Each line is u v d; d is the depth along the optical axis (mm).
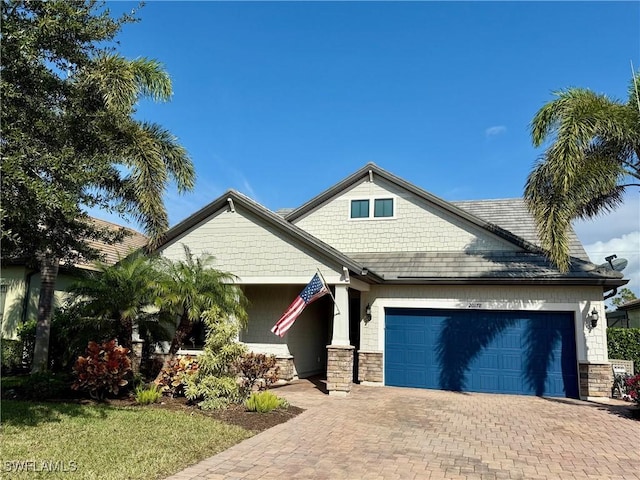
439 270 16906
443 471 7418
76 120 8242
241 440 8914
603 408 13266
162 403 11852
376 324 17188
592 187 13898
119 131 11805
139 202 14867
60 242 9547
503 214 20172
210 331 12617
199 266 13641
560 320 15766
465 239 18375
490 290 16328
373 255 18891
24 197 6723
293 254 15562
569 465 7891
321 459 7832
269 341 17641
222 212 16562
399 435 9656
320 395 14461
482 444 9125
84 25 8094
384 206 19484
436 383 16484
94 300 13047
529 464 7906
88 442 7867
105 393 12484
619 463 8031
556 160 13469
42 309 14602
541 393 15508
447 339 16641
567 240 14117
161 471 6816
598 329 15109
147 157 14648
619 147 14266
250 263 15914
